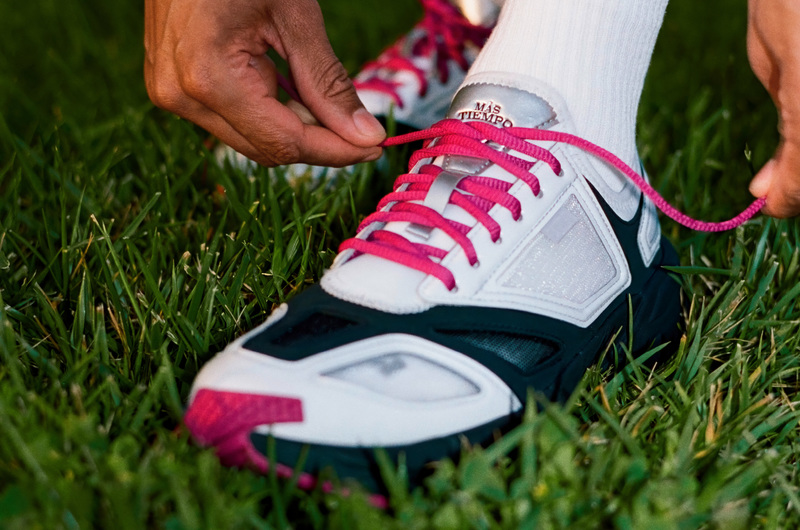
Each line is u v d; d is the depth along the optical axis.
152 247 1.40
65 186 1.58
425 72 1.90
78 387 1.03
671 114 2.25
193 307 1.27
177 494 0.83
